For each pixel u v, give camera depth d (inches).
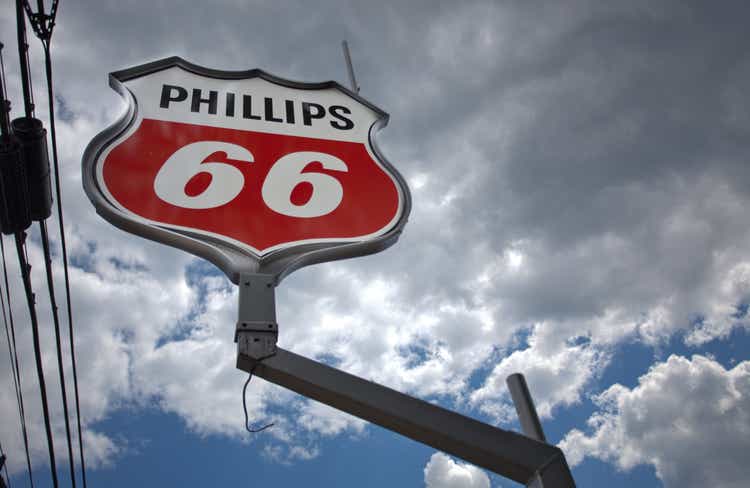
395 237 196.9
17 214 192.4
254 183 202.8
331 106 244.2
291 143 223.3
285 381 132.7
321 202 202.2
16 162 181.3
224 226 185.6
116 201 184.1
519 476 128.7
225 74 244.5
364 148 228.4
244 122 226.7
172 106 223.8
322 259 185.8
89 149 194.7
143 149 203.9
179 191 193.2
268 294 149.3
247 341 136.1
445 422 129.9
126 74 227.5
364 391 131.0
